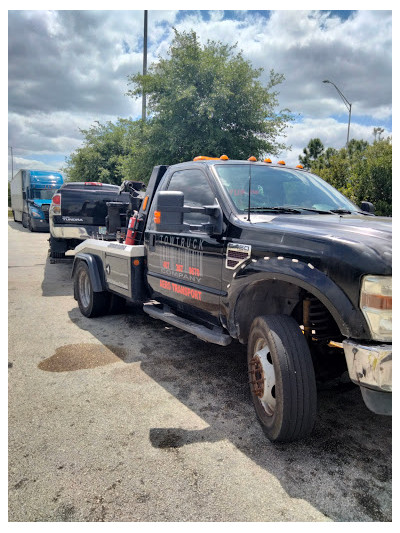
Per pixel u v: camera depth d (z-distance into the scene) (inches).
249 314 126.4
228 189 138.3
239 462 101.5
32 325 216.2
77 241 325.4
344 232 100.9
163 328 213.2
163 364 164.1
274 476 96.2
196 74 517.3
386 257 86.7
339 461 102.0
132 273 184.2
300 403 99.7
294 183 152.4
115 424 119.0
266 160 165.6
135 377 151.5
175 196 119.4
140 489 91.8
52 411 126.3
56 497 89.5
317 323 118.0
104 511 85.4
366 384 85.9
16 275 365.1
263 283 121.3
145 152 570.9
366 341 88.7
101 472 97.6
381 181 509.7
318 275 94.8
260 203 137.4
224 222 130.0
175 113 524.4
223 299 128.4
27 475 96.7
